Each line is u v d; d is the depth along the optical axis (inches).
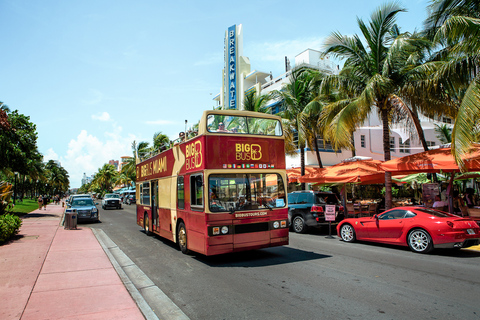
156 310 199.0
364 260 323.0
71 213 620.4
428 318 176.1
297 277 264.8
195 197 331.3
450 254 346.3
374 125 1095.0
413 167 441.7
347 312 187.2
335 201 560.7
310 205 534.0
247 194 323.6
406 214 373.1
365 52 525.0
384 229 388.2
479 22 339.0
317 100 693.3
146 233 551.2
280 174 346.3
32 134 1010.7
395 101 496.7
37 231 581.3
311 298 212.8
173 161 408.2
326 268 292.8
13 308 195.9
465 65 385.7
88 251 383.2
